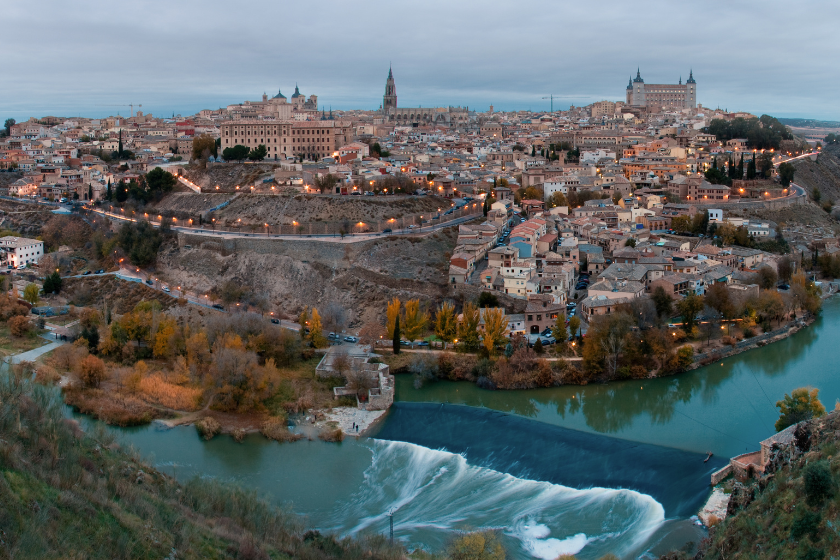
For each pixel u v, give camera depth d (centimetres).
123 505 11562
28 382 15262
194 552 10981
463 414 18838
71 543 10069
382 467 16475
